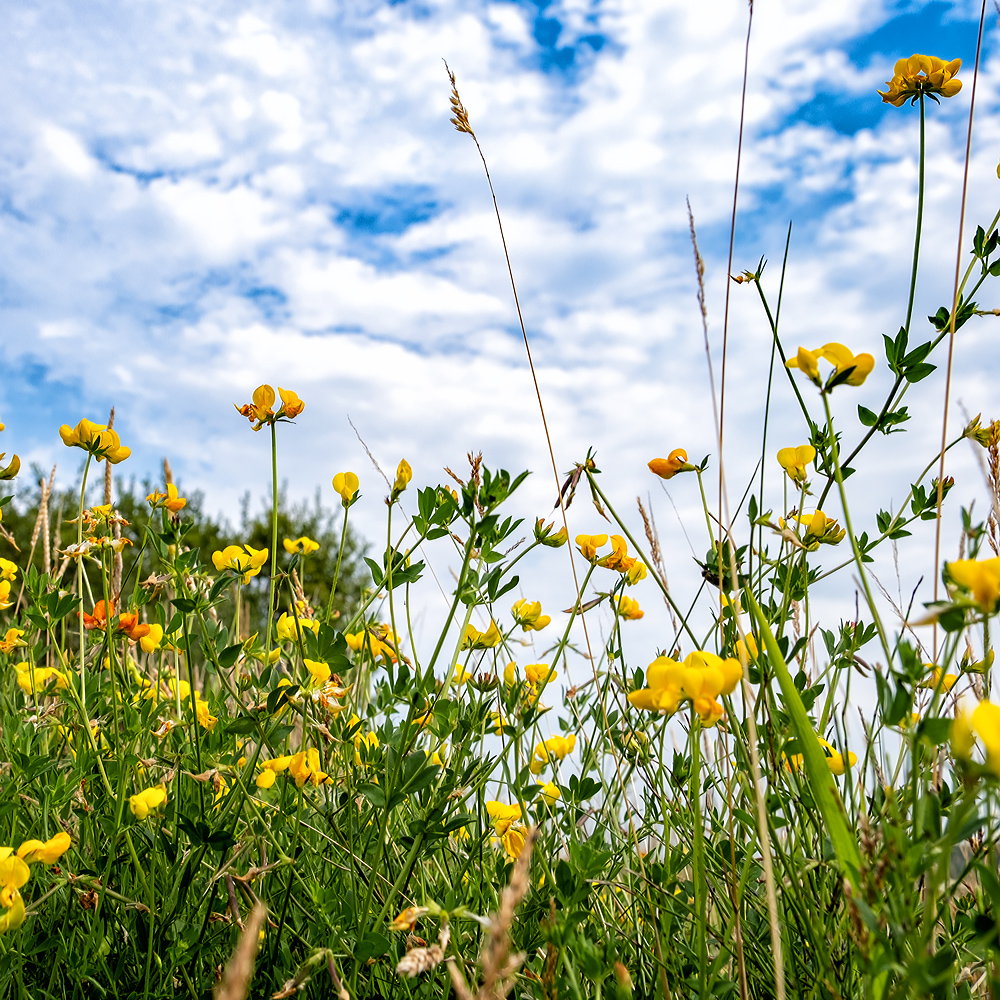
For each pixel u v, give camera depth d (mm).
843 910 285
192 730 346
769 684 299
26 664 406
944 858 194
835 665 327
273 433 367
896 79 349
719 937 302
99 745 355
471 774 340
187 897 337
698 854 265
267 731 316
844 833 246
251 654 358
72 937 319
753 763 259
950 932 270
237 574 355
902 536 332
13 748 340
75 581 403
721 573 302
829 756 306
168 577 344
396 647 327
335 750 356
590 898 323
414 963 223
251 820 344
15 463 425
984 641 281
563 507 339
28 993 294
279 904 345
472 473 317
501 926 194
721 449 295
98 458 372
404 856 350
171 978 303
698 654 263
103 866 340
